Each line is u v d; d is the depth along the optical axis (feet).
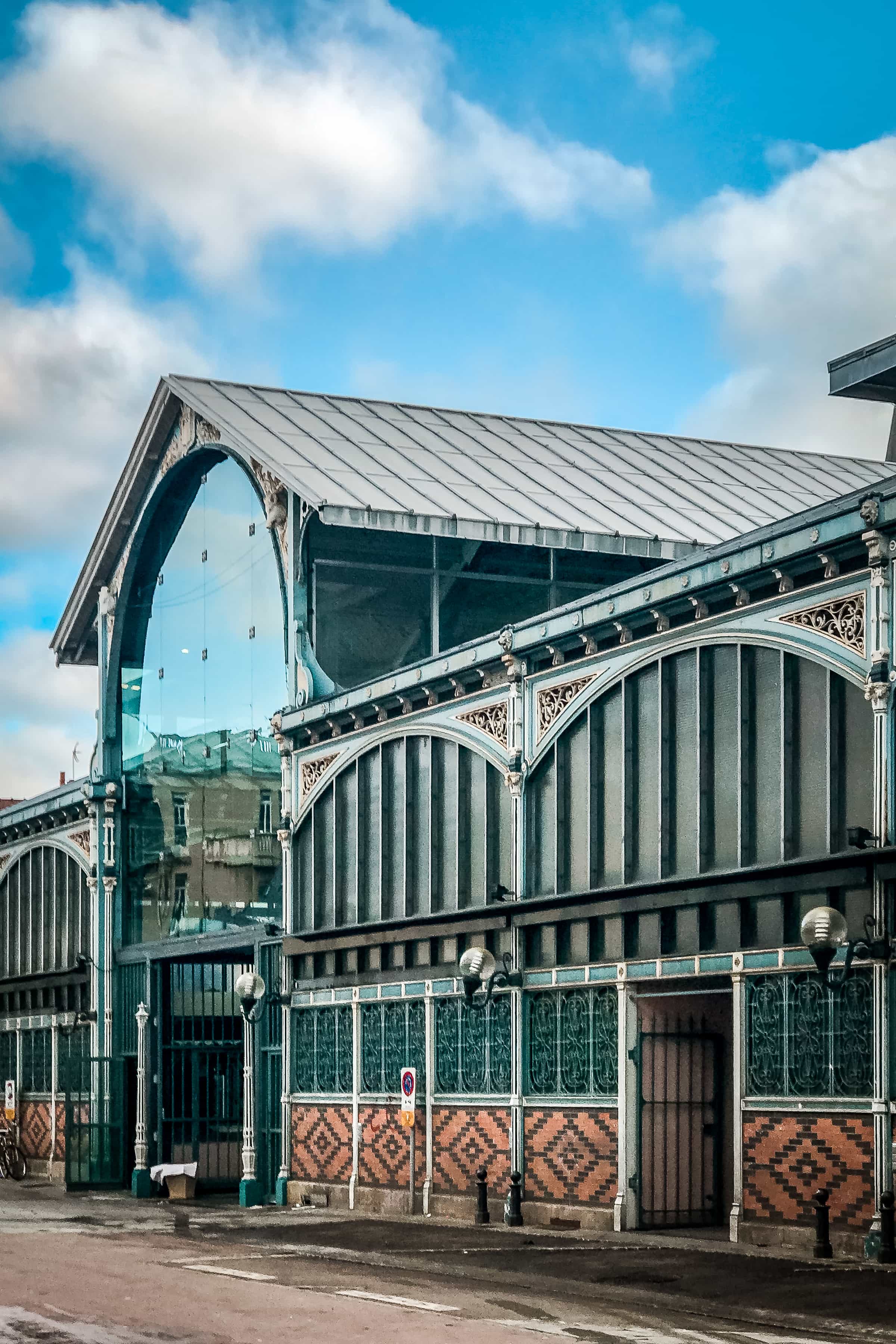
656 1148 76.95
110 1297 53.06
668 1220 76.59
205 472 125.90
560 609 82.23
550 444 129.39
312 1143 101.35
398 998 93.40
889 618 63.82
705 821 73.00
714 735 73.26
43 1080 141.90
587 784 80.53
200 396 122.31
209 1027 128.16
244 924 115.75
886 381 73.15
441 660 91.76
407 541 111.34
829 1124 64.95
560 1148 80.18
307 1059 102.78
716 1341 44.19
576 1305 51.98
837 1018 65.31
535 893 83.71
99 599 138.51
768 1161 67.67
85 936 136.36
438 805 92.32
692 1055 78.59
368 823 99.14
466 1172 86.74
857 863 64.49
